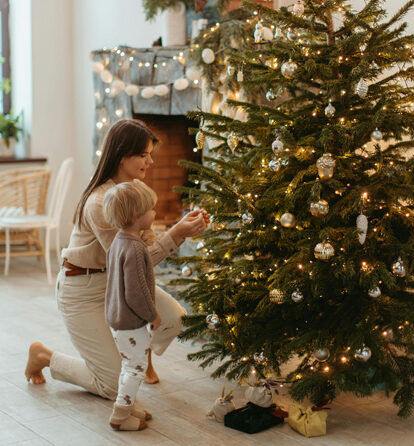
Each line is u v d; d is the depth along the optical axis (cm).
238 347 272
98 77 548
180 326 290
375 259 252
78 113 646
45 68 637
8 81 654
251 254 284
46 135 643
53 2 634
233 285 274
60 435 253
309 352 271
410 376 263
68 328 282
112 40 598
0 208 584
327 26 275
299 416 258
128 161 271
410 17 325
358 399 292
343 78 264
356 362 258
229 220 273
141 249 244
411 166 249
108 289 251
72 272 278
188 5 501
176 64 478
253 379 271
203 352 283
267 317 278
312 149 257
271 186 266
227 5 449
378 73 261
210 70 404
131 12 574
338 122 266
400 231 271
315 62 265
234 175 288
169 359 346
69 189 660
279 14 273
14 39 654
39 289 505
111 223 246
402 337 252
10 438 249
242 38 383
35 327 406
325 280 256
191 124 554
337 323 266
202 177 285
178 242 267
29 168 581
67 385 305
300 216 263
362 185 264
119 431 257
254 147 307
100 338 279
